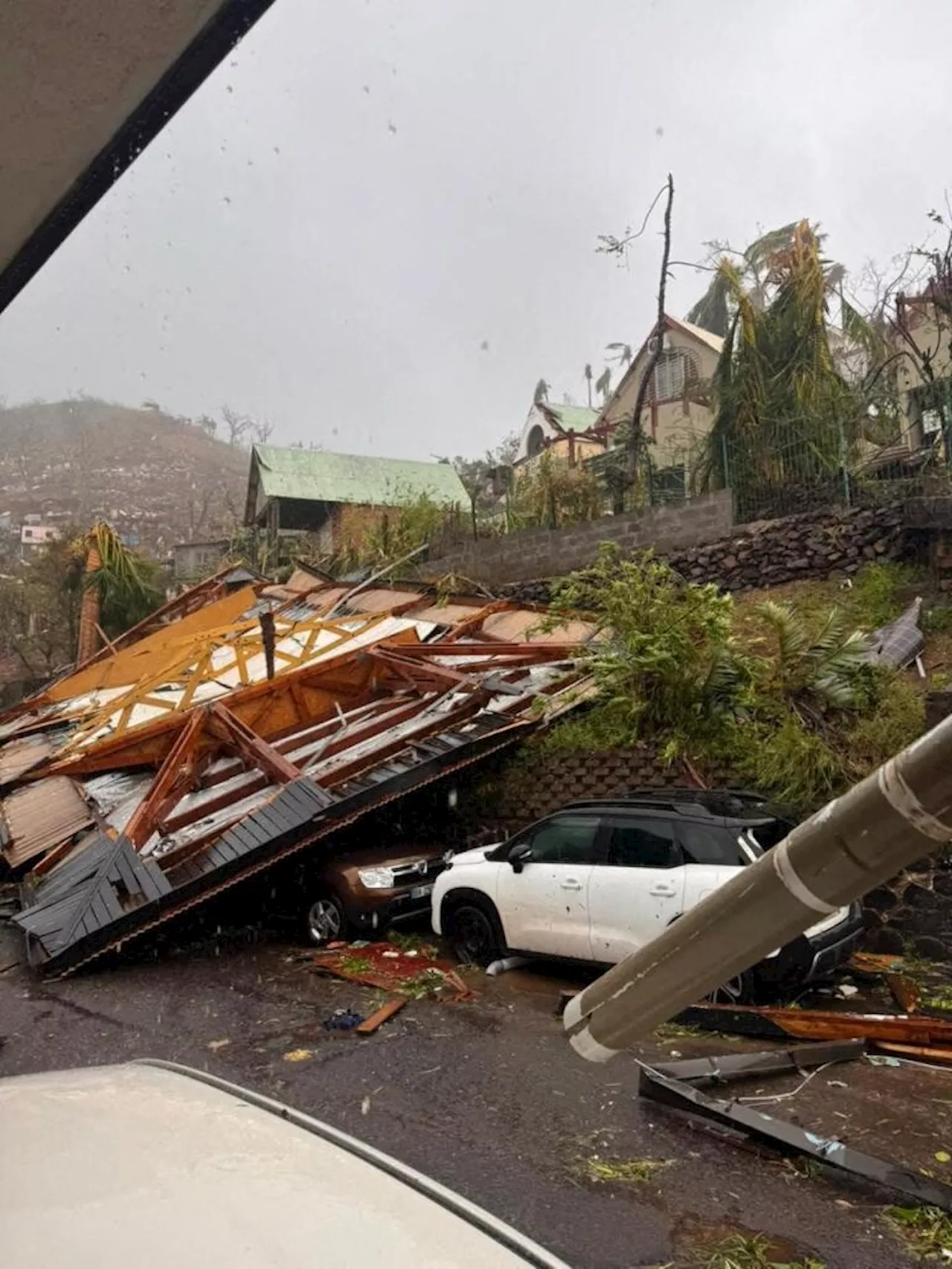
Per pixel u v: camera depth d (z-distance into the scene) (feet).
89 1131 6.04
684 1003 3.28
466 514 71.15
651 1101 16.56
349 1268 4.64
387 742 34.30
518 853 25.30
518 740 34.37
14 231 5.77
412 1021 21.77
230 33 4.58
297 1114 7.12
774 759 27.86
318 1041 20.53
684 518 48.24
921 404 49.55
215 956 28.66
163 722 38.73
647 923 22.45
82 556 95.96
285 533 113.19
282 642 45.14
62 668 94.02
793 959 20.15
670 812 23.40
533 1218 12.85
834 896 2.73
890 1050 18.07
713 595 33.06
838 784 26.61
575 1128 15.71
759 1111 16.11
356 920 28.45
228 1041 20.84
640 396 59.16
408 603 52.29
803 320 50.11
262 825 29.55
